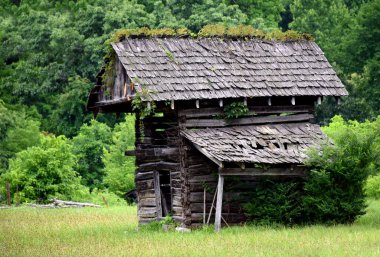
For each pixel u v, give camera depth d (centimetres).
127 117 8781
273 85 5072
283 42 5378
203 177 4919
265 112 5112
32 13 12212
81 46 11044
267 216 4841
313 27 11912
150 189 5209
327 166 4806
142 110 4825
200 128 4969
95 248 4019
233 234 4447
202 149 4747
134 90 4922
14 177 8019
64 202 7650
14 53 12019
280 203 4853
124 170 8525
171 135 5053
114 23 10981
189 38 5225
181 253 3738
